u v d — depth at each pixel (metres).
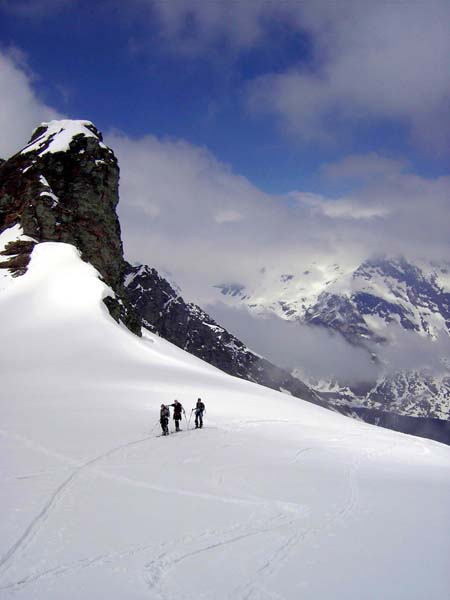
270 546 15.79
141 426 36.25
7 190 115.06
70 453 26.70
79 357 64.12
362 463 29.95
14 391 46.56
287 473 25.41
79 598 12.35
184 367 68.00
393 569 14.53
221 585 13.25
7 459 24.62
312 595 12.93
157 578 13.48
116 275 117.88
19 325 73.06
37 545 15.12
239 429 38.62
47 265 93.00
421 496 22.20
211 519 17.98
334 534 16.98
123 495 20.23
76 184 114.19
